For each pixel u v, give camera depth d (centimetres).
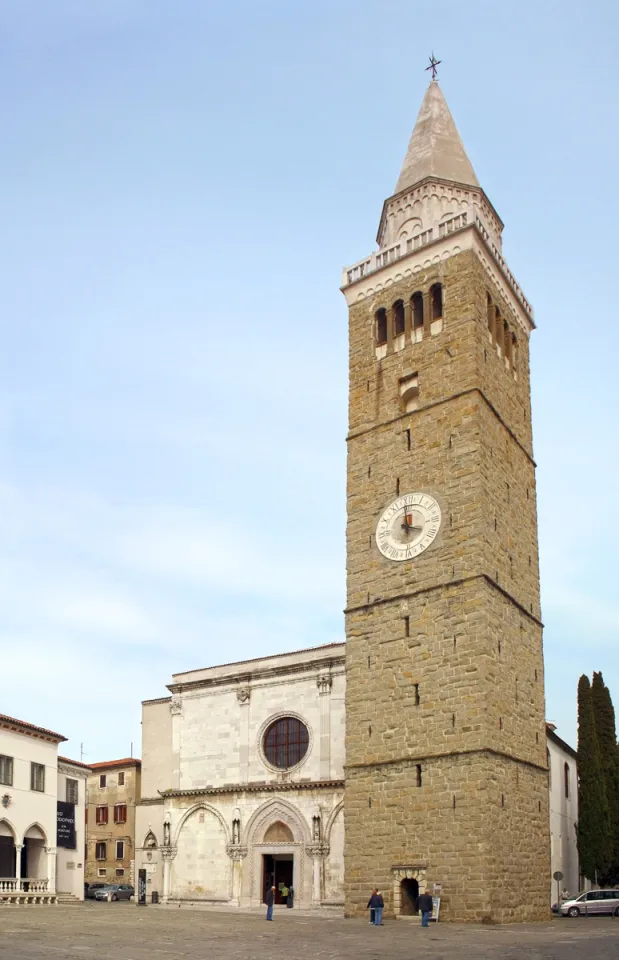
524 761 5772
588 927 4950
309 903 6875
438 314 6506
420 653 5769
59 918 5166
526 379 7088
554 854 7912
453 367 6250
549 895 5828
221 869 7494
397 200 7281
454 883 5203
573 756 9162
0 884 6681
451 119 7531
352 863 5700
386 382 6612
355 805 5791
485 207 7256
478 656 5488
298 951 3509
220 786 7712
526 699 5978
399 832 5528
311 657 7525
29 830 7144
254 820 7388
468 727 5394
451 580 5762
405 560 6044
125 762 10112
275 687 7662
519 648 6003
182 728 8150
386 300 6812
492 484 6053
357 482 6525
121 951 3391
